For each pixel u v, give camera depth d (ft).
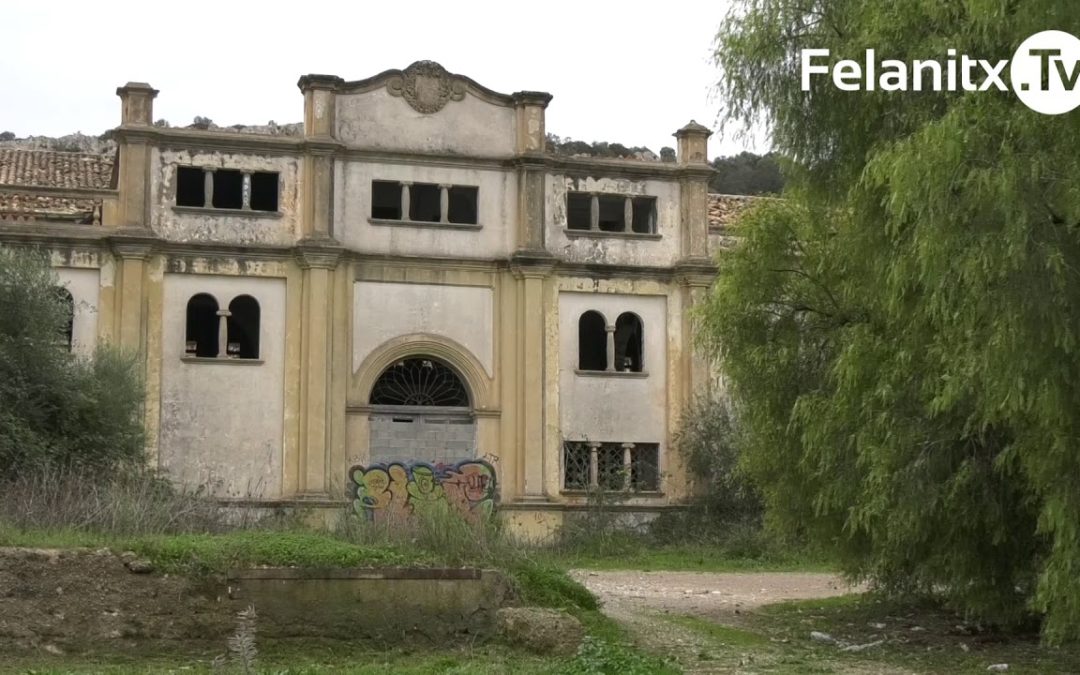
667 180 113.60
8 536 42.65
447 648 43.29
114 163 107.55
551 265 108.78
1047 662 48.06
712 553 100.73
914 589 59.57
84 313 99.86
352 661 41.19
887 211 44.68
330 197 105.29
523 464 106.42
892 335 51.57
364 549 44.55
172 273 102.27
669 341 111.75
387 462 103.81
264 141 104.73
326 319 103.71
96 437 71.41
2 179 107.45
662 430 110.83
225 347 102.53
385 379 107.55
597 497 106.83
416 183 108.17
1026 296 38.70
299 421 102.99
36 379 70.69
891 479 50.08
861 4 50.29
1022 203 38.47
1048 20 39.27
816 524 60.18
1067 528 40.70
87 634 39.63
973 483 49.03
